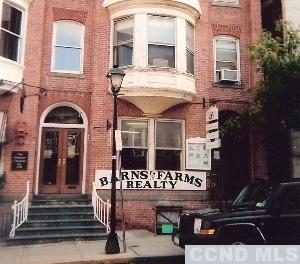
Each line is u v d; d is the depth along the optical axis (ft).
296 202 27.66
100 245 36.60
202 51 50.31
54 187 46.24
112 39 47.93
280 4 54.08
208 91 50.01
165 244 36.78
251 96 51.34
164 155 48.01
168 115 48.11
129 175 45.68
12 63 42.52
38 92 45.24
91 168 45.44
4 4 42.88
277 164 52.01
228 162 50.85
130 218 44.88
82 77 47.85
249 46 44.19
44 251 34.14
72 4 48.80
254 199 30.04
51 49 47.60
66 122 47.73
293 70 39.22
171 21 47.14
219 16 52.95
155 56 46.21
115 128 34.09
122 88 44.86
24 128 43.78
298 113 39.63
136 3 46.19
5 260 30.99
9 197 42.37
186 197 46.73
